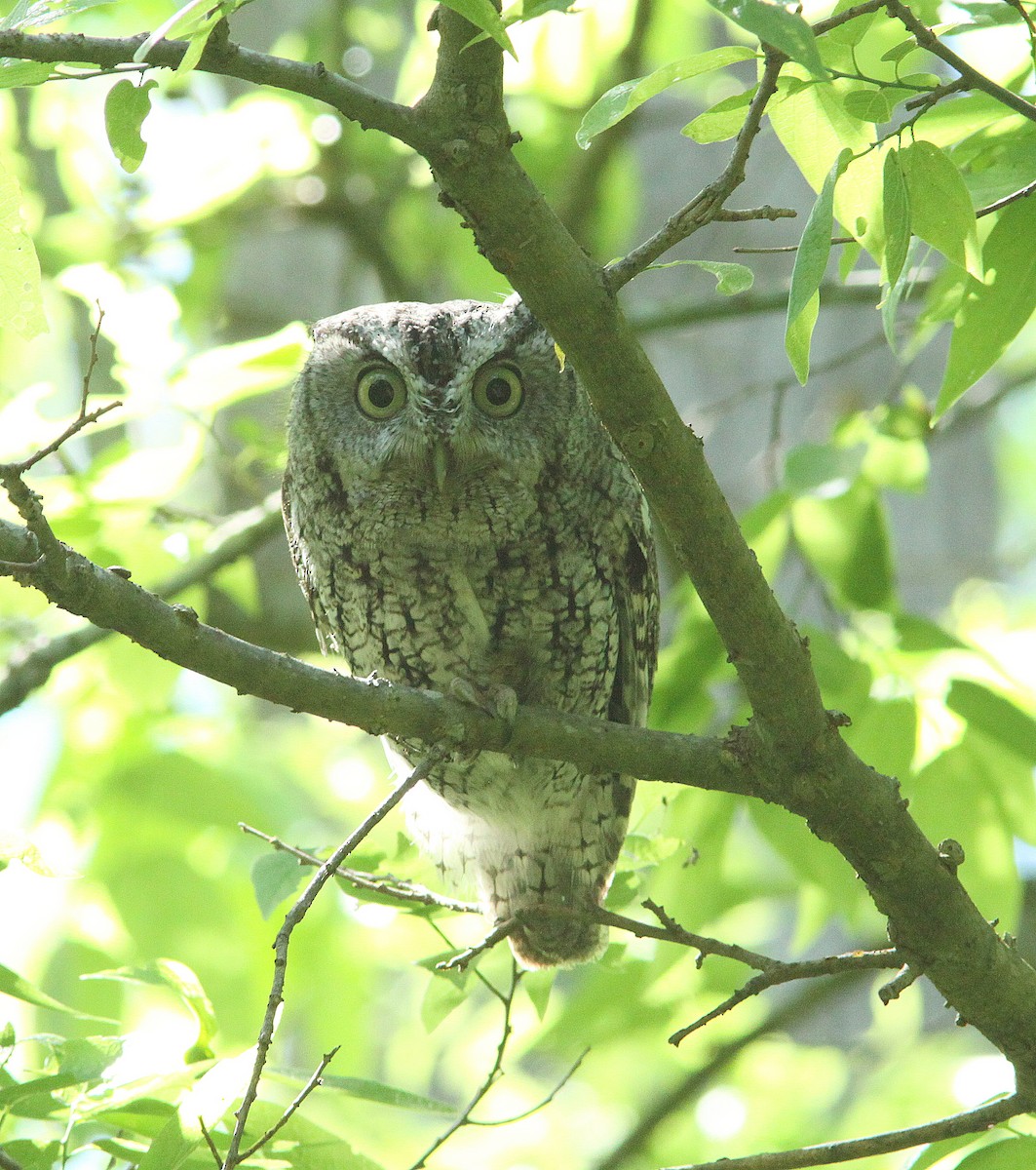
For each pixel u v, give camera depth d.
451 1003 7.49
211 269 14.63
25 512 5.45
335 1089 6.52
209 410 10.61
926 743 9.75
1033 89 7.38
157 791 14.25
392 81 16.98
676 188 18.33
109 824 14.21
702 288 17.88
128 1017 13.57
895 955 6.50
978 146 6.81
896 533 18.30
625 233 17.30
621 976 12.34
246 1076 5.82
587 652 9.24
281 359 10.27
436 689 9.44
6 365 16.45
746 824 13.91
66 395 16.69
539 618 9.06
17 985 6.56
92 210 14.60
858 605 10.15
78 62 5.11
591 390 5.55
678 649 10.14
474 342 8.72
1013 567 17.11
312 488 9.22
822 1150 6.36
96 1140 6.30
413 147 5.20
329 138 14.34
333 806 16.69
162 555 11.30
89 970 13.73
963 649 9.66
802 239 5.23
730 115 5.95
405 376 8.70
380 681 6.69
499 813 9.64
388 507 8.84
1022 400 28.31
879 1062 16.08
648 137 18.44
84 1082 6.06
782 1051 16.52
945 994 6.52
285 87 5.10
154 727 14.59
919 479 10.62
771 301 13.51
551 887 9.86
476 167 5.16
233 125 13.81
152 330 10.42
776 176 18.14
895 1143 6.38
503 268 5.33
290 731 17.73
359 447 8.87
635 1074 16.34
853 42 5.78
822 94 5.88
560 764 9.30
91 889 14.39
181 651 6.04
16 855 6.30
